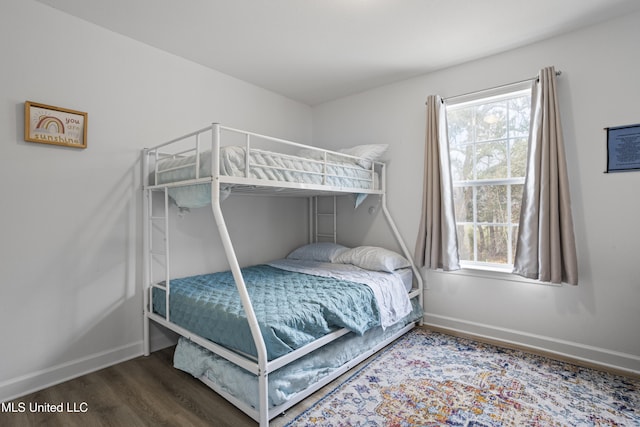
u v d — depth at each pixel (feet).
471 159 9.69
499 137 9.20
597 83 7.52
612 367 7.40
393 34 7.94
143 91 8.32
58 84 6.97
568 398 6.22
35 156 6.70
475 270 9.32
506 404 6.03
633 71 7.13
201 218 9.62
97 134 7.55
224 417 5.73
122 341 7.98
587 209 7.65
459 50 8.74
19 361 6.51
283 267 10.39
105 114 7.67
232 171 6.31
